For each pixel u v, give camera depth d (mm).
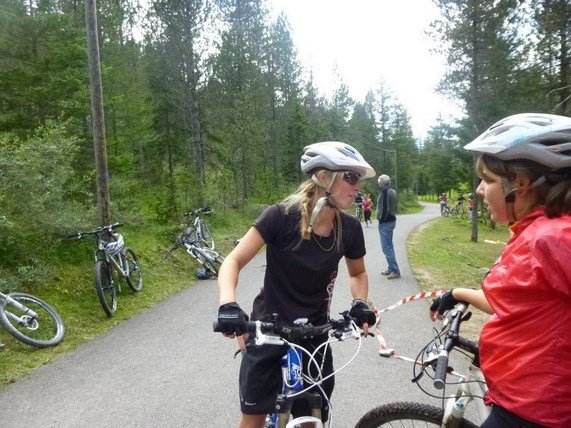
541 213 1345
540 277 1246
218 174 20922
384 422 2234
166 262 9695
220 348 4941
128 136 16984
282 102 39625
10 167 6539
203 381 4090
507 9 15961
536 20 13656
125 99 16109
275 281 2059
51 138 7449
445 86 20000
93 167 11125
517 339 1345
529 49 15312
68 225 7312
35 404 3725
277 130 36062
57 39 10391
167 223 12938
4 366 4516
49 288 6629
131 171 14547
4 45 9945
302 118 33812
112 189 11672
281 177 30328
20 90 10039
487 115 19422
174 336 5402
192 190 16562
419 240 16578
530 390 1312
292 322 2018
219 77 23266
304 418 1633
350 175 1879
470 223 28969
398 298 7184
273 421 2098
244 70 24281
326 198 1907
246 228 17297
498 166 1431
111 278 6578
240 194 20875
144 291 7730
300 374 1818
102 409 3615
